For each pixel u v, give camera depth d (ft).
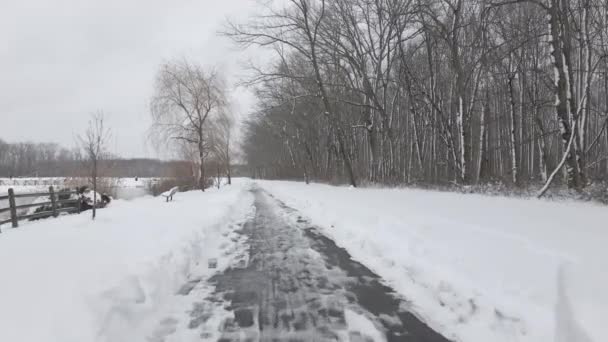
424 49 82.89
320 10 71.67
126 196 92.17
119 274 15.89
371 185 67.15
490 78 77.71
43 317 11.36
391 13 66.08
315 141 135.13
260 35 68.33
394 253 20.98
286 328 12.98
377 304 14.92
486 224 21.25
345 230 29.78
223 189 110.52
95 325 11.53
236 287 17.51
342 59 81.76
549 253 14.93
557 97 37.45
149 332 12.70
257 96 87.35
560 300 11.73
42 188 73.26
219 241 28.45
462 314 13.44
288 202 60.70
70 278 14.85
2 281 14.38
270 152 212.64
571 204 27.73
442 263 17.47
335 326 13.07
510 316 12.37
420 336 12.15
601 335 9.53
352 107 95.76
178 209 45.50
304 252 24.25
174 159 107.86
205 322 13.56
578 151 38.63
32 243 22.17
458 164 59.47
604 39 50.55
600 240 16.05
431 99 63.16
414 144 85.97
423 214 26.63
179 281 18.37
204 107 101.24
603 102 70.64
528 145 87.25
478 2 49.44
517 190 38.58
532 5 56.75
